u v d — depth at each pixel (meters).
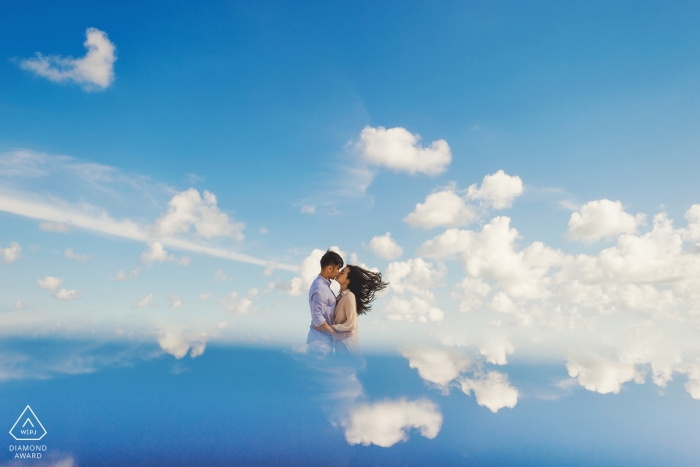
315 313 4.88
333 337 4.80
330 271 5.18
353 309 4.88
